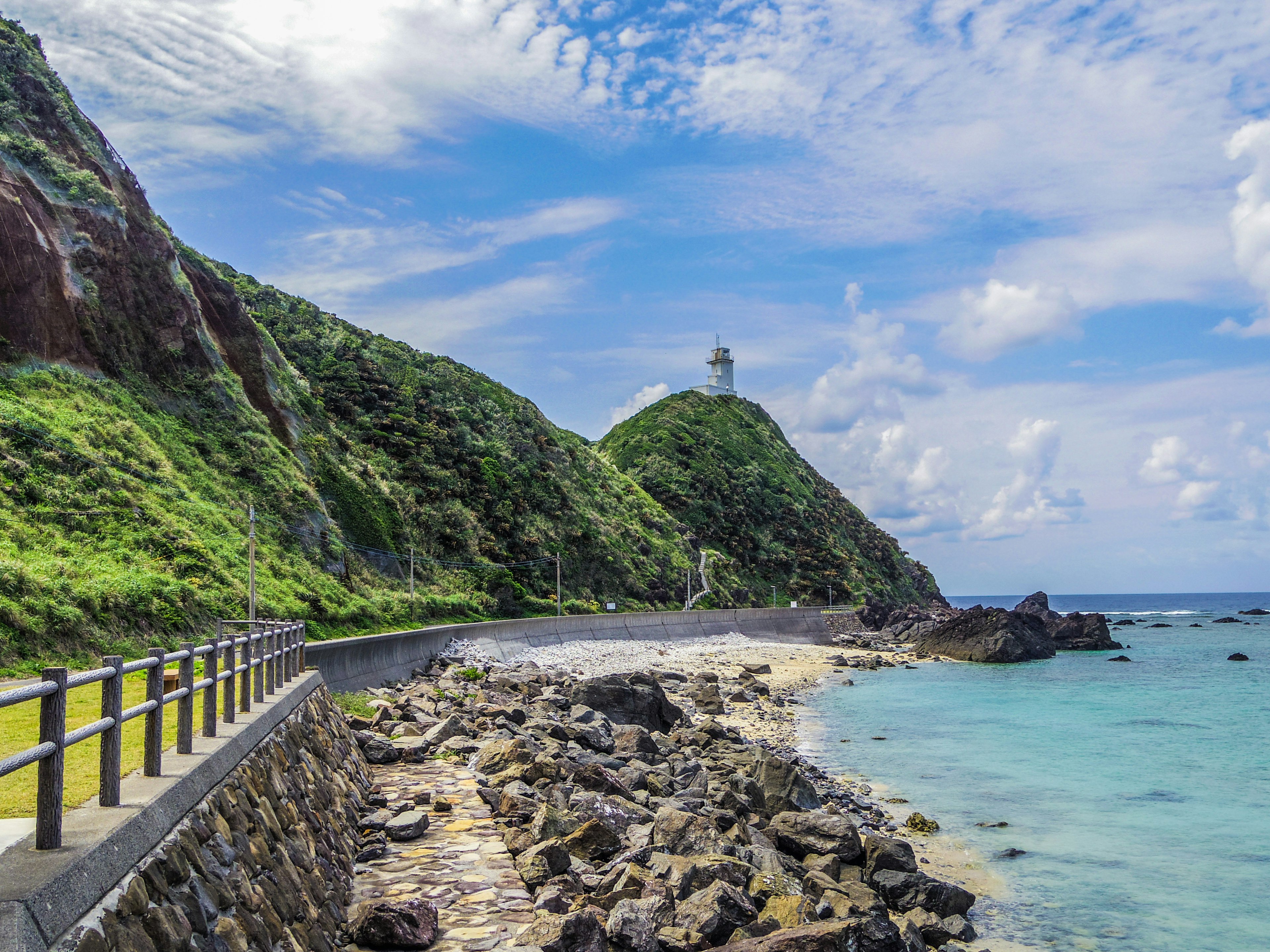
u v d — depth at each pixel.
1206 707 47.25
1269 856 21.25
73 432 38.88
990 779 29.34
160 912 5.66
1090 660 78.75
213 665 8.95
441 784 16.97
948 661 78.31
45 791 5.10
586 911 10.14
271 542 47.53
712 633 84.25
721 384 198.88
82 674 5.54
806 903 11.71
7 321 41.41
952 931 16.19
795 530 148.12
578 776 17.36
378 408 86.31
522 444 100.62
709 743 28.34
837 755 33.28
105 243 49.91
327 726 15.52
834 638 101.88
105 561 32.47
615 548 98.38
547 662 56.06
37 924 4.31
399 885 11.34
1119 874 19.98
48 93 53.12
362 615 49.62
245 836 8.00
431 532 74.12
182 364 52.75
